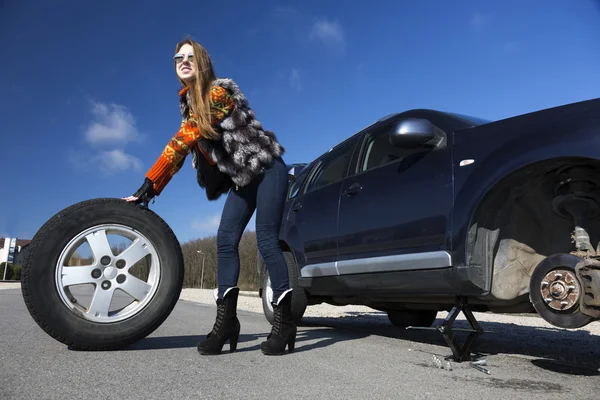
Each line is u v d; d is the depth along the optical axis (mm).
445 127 2926
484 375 2260
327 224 3705
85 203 2443
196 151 2672
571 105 2250
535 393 1912
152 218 2539
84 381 1787
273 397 1688
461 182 2596
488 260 2482
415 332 4461
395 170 3152
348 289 3529
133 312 2465
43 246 2324
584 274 1992
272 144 2627
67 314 2330
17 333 3027
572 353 3330
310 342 3244
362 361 2508
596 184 2191
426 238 2754
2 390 1619
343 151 4062
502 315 8047
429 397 1793
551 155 2152
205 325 3984
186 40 2535
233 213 2684
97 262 2422
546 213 2496
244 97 2623
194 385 1801
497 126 2570
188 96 2584
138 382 1809
